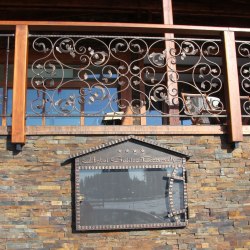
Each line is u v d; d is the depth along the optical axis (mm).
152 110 8719
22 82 5527
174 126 5762
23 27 5734
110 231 5375
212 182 5680
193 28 6066
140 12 8961
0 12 8820
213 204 5613
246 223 5629
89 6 8648
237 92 5906
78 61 8789
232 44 6086
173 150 5602
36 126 5555
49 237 5281
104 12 9000
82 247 5297
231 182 5719
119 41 8742
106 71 8859
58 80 8711
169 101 6219
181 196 5547
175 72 6156
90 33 8477
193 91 9422
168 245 5430
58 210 5355
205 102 6336
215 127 5848
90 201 5375
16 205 5316
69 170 5480
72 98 5770
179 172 5602
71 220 5348
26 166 5430
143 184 5512
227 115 5887
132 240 5391
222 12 9094
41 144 5512
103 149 5531
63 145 5543
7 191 5340
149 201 5480
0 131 5469
